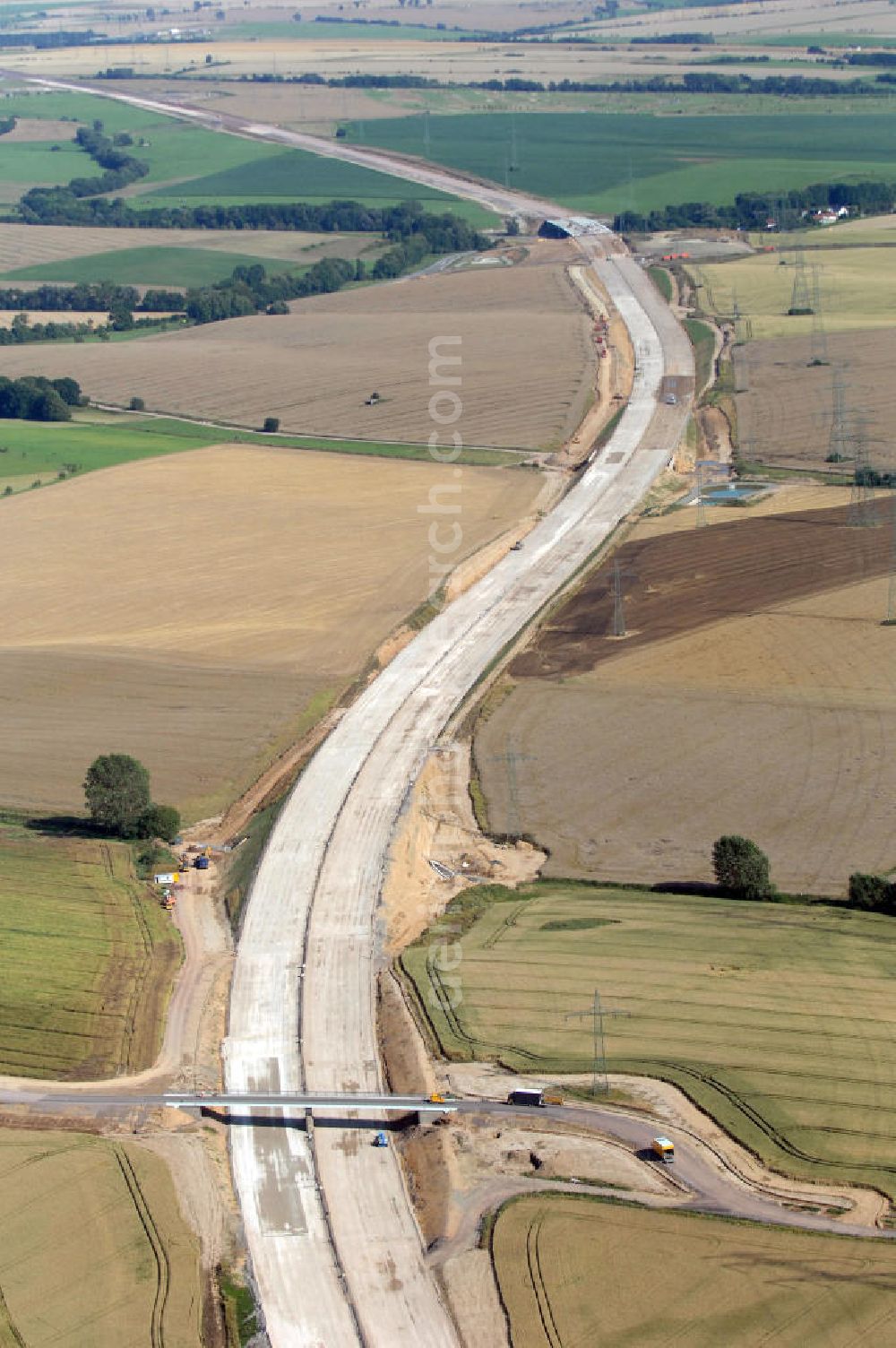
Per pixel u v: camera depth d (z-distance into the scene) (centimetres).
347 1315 11256
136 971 15650
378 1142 13062
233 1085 13888
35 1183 12481
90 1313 11212
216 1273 11706
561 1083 13512
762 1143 12606
